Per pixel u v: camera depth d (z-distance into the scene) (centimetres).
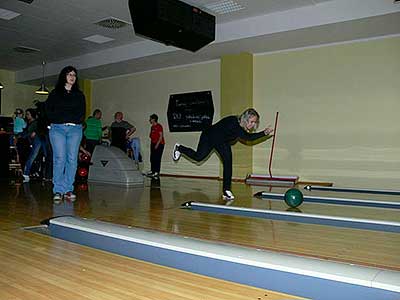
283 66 789
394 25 622
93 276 192
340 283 175
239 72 811
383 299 164
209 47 768
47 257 226
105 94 1117
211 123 887
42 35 809
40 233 296
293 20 649
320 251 246
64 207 415
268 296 168
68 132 452
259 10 658
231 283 184
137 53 865
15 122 991
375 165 692
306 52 762
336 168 732
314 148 755
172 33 573
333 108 734
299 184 729
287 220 357
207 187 655
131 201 472
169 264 228
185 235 291
